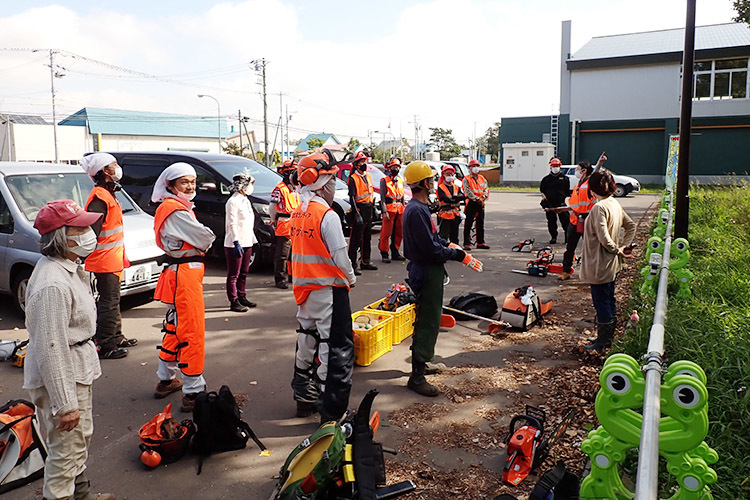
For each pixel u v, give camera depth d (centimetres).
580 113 3609
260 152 6262
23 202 719
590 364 557
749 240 1031
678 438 269
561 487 322
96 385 525
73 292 297
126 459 402
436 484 365
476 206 1229
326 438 323
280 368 566
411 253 489
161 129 6806
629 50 3538
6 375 554
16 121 5812
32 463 372
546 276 965
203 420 398
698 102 3331
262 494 359
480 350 607
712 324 541
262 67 4950
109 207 575
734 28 3594
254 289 885
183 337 462
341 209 1027
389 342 609
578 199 894
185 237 450
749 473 338
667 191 1309
